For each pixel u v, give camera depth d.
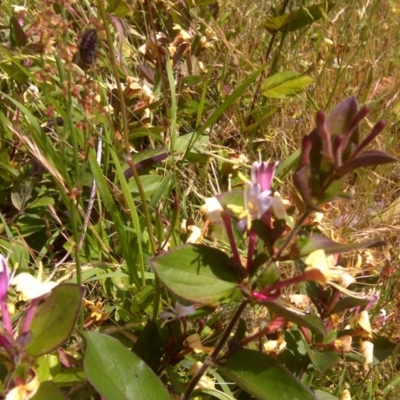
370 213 0.61
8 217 0.50
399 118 0.71
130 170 0.50
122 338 0.38
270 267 0.27
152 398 0.27
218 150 0.59
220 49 0.73
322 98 0.70
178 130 0.63
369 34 0.78
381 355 0.39
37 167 0.50
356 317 0.36
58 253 0.48
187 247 0.28
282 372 0.28
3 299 0.26
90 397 0.34
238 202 0.28
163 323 0.35
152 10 0.69
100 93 0.49
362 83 0.76
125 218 0.49
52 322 0.26
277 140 0.65
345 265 0.38
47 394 0.25
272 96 0.63
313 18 0.67
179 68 0.65
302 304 0.36
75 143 0.39
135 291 0.42
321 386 0.42
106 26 0.36
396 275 0.49
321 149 0.25
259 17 0.81
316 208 0.25
